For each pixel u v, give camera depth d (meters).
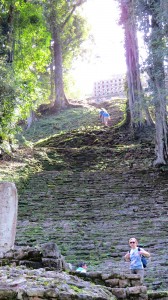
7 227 6.23
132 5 14.70
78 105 32.94
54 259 5.27
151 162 17.72
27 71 21.31
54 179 16.06
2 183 6.38
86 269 7.40
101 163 18.77
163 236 10.26
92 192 14.55
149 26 13.74
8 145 18.83
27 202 13.48
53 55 35.09
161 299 4.85
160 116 17.11
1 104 14.85
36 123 30.30
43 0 21.98
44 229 10.97
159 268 7.97
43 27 21.50
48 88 36.06
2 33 18.61
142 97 15.91
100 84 42.03
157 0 13.59
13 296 3.64
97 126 24.97
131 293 4.64
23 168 17.02
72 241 9.98
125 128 23.17
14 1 18.48
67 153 20.20
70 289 3.94
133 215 12.24
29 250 5.36
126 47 22.61
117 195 14.14
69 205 13.30
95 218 12.18
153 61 13.89
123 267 8.17
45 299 3.67
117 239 10.12
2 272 4.51
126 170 17.09
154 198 13.70
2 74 14.80
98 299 3.86
